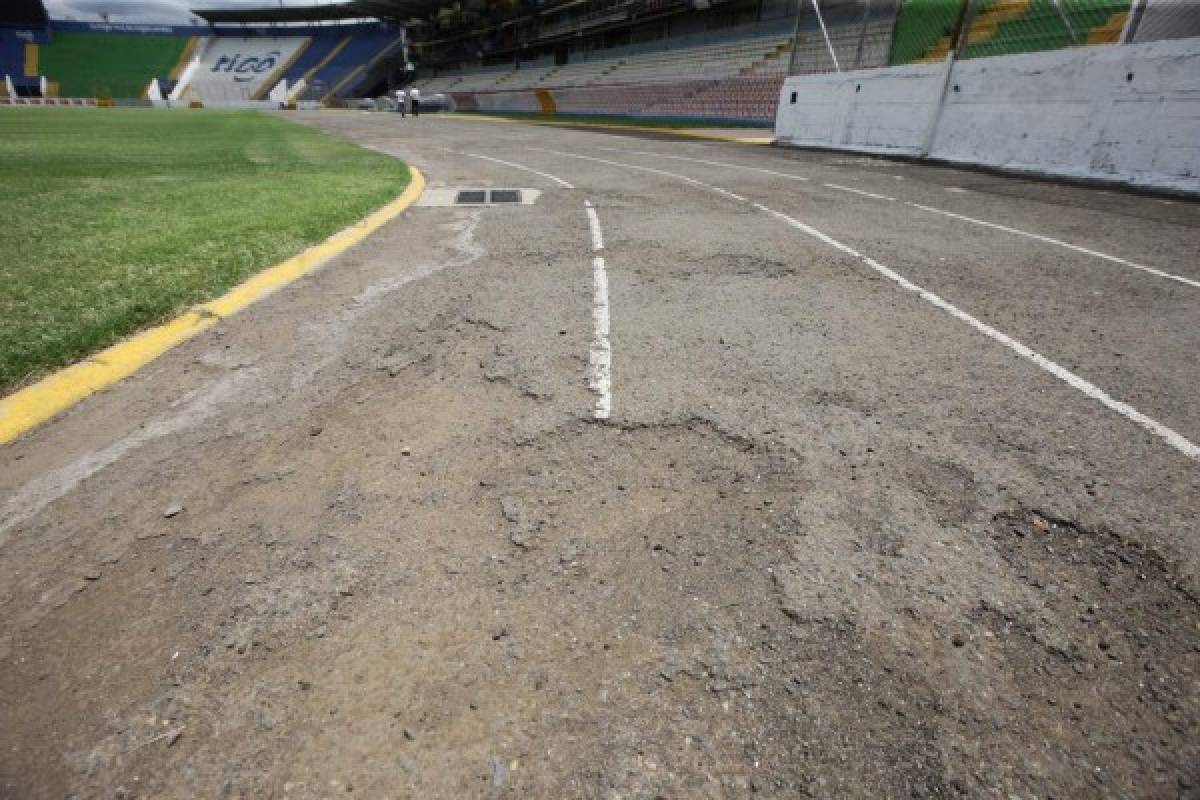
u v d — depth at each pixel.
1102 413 3.12
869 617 1.95
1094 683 1.74
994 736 1.60
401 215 7.92
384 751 1.57
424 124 33.16
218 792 1.48
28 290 4.36
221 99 72.25
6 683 1.76
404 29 79.25
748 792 1.48
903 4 15.85
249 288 4.86
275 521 2.39
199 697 1.71
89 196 8.05
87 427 3.05
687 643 1.87
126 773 1.53
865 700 1.70
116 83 72.94
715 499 2.49
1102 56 10.23
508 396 3.32
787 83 19.38
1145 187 9.76
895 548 2.22
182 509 2.46
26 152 14.03
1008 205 8.48
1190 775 1.52
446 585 2.08
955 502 2.46
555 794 1.48
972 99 13.04
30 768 1.54
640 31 44.25
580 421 3.06
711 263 5.67
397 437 2.95
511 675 1.77
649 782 1.50
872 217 7.64
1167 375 3.52
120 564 2.18
